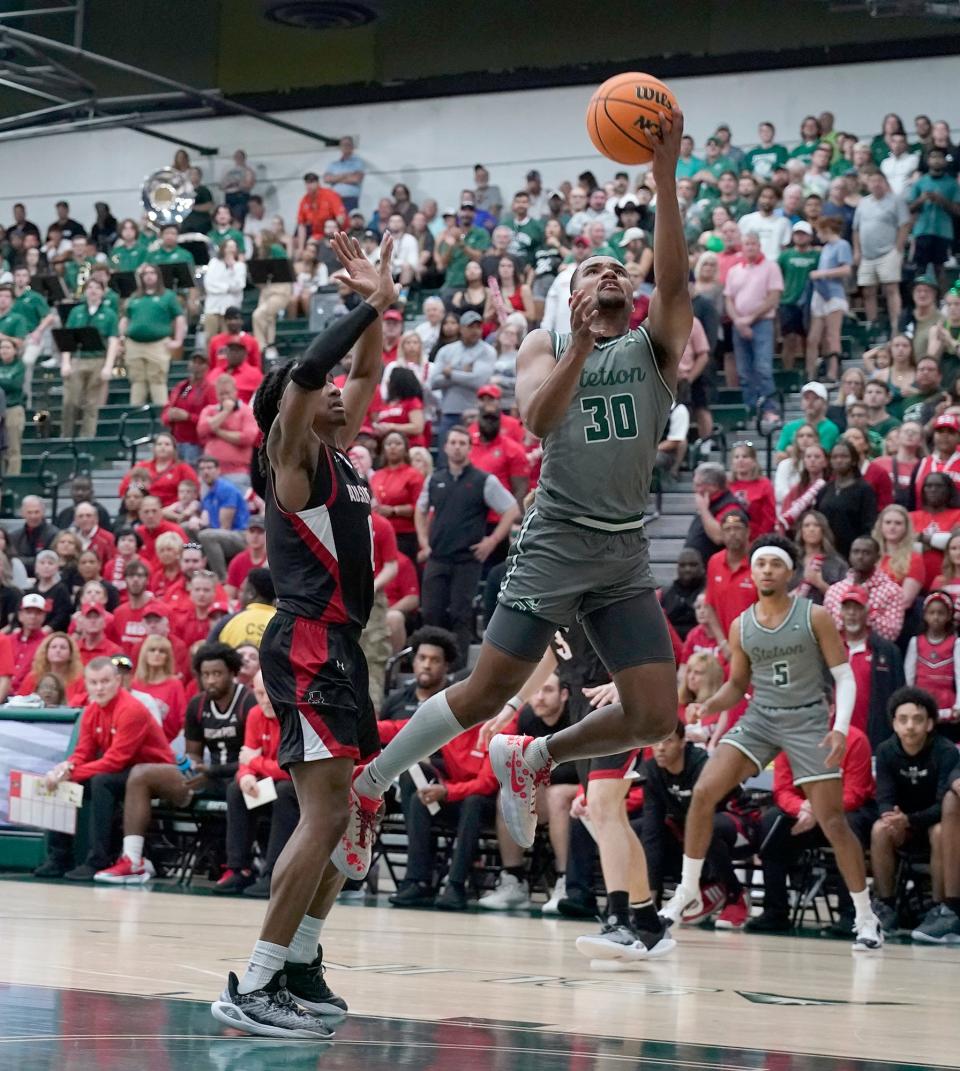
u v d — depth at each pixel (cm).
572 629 711
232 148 2609
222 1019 422
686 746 911
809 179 1897
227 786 1052
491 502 1241
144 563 1270
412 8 2533
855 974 662
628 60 2373
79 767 1084
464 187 2470
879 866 916
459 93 2472
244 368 1661
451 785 970
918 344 1490
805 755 817
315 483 455
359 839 472
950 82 2155
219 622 1135
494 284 1608
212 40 2634
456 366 1505
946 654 1023
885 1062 400
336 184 2469
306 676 448
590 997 538
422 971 601
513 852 985
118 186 2662
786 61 2244
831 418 1388
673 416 1443
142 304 1912
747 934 890
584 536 482
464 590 1229
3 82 2386
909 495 1202
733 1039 439
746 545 1126
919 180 1738
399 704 1032
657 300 486
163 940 672
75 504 1571
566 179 2412
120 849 1105
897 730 910
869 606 1084
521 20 2475
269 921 433
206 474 1474
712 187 1912
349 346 441
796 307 1648
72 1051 368
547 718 953
